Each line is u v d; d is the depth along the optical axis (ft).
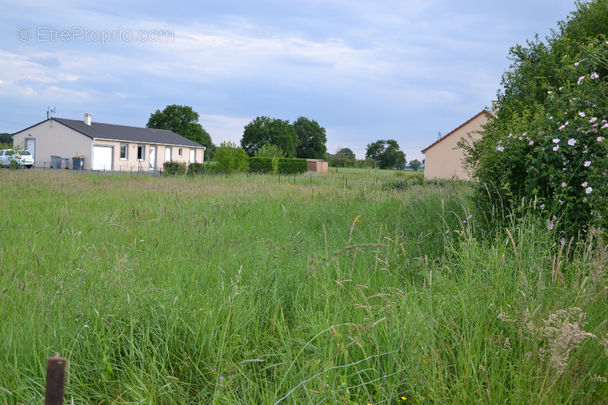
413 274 17.15
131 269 15.03
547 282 13.28
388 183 58.18
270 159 138.72
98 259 16.90
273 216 33.27
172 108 258.16
